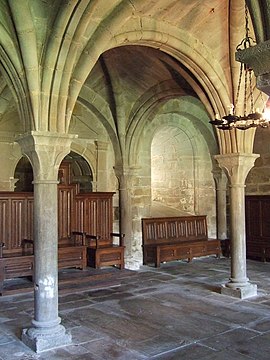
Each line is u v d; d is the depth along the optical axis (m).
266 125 5.46
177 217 10.02
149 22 5.37
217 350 4.19
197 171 10.71
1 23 4.35
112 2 4.61
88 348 4.26
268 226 9.73
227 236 10.74
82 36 4.55
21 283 7.00
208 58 6.12
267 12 2.07
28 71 4.36
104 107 8.62
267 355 4.06
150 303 6.02
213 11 5.59
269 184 9.91
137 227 9.43
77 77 4.71
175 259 9.23
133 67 7.54
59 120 4.54
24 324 5.07
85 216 8.52
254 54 2.09
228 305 5.88
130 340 4.48
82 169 9.51
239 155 6.41
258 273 8.34
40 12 4.37
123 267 8.20
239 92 6.31
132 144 8.84
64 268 7.91
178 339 4.51
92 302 6.09
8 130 8.22
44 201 4.48
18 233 7.57
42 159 4.46
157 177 11.30
